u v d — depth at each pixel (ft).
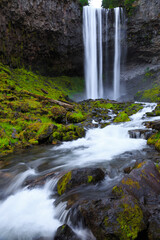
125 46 103.40
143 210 8.86
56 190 13.88
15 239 10.53
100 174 13.88
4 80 54.03
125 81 110.63
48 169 18.53
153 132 26.89
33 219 11.62
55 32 87.66
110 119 47.24
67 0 85.76
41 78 88.38
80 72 115.44
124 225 7.96
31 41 82.64
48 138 30.71
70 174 13.52
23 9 71.82
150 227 8.17
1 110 34.88
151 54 102.12
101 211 8.87
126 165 17.16
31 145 28.43
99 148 26.20
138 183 10.73
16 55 78.48
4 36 69.67
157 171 12.18
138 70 108.47
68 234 9.16
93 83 105.50
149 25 92.58
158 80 87.30
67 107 48.88
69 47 98.78
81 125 39.45
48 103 47.09
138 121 39.75
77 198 11.67
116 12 96.07
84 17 95.61
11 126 31.37
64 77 107.65
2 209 12.97
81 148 27.02
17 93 47.78
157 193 10.54
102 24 99.14
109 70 114.62
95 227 8.52
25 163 21.06
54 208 11.98
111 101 74.02
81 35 98.07
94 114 51.34
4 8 66.03
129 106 58.59
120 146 25.75
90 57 103.40
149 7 88.99
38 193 14.08
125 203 8.77
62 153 24.73
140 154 20.48
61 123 41.11
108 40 102.01
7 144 26.84
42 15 79.61
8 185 15.89
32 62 88.99
